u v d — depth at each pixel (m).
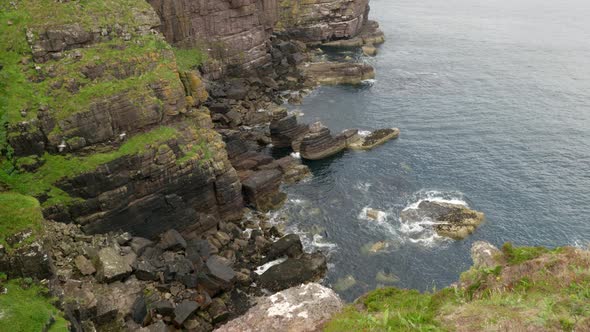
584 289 15.80
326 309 18.25
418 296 18.52
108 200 40.03
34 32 40.94
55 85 39.88
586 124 74.50
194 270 40.16
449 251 45.66
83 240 37.88
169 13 77.69
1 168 36.59
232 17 86.38
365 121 75.88
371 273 43.03
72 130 39.34
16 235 25.17
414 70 102.62
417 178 58.91
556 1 197.38
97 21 44.34
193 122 48.66
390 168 61.41
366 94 87.69
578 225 49.56
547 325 14.10
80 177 38.69
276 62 98.06
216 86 80.44
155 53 46.62
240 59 89.00
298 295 18.94
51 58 41.09
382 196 55.00
